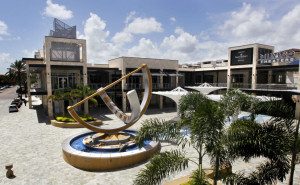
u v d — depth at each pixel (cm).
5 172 1322
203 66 5125
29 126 2525
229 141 725
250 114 853
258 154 729
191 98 921
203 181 765
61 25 3550
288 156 823
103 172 1324
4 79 11244
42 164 1441
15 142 1912
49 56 3059
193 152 1639
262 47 3697
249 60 3753
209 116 727
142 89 3781
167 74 4084
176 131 843
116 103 4128
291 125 801
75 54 3281
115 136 1734
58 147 1780
